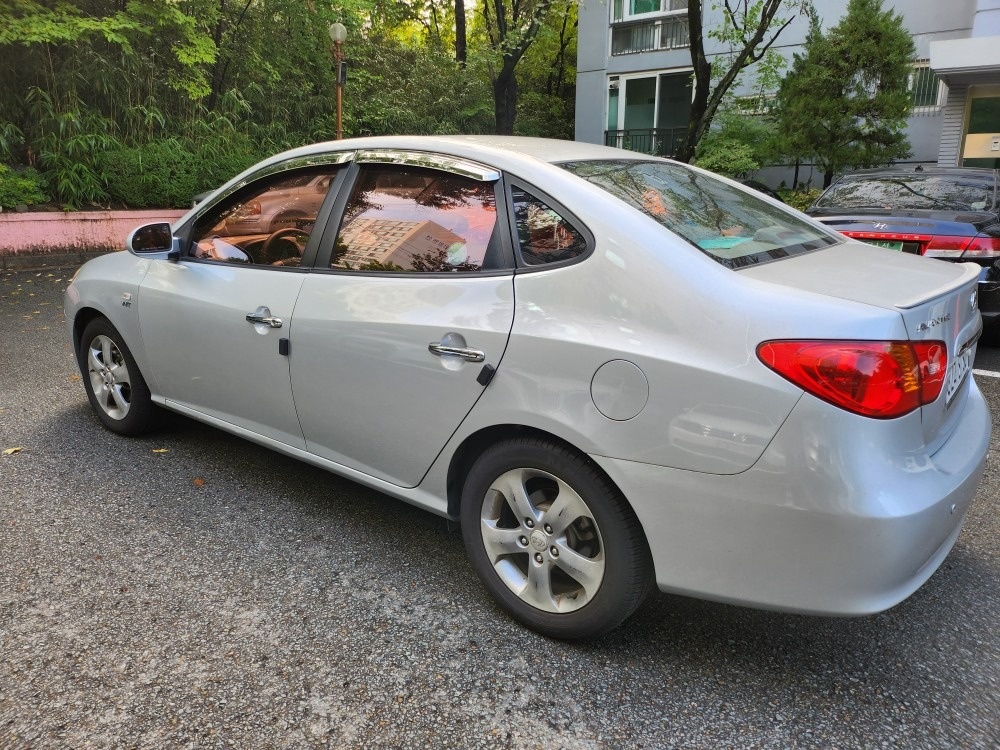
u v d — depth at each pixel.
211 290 3.30
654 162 3.04
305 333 2.88
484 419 2.39
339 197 2.95
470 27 26.05
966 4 15.63
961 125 14.19
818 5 17.34
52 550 2.93
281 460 3.86
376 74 18.11
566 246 2.31
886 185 7.22
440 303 2.52
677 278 2.08
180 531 3.11
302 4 14.70
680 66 19.75
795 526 1.91
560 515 2.32
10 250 10.00
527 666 2.32
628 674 2.29
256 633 2.45
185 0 12.16
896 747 2.01
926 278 2.26
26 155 11.29
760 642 2.45
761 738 2.04
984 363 5.96
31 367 5.51
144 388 3.90
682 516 2.05
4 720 2.04
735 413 1.94
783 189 16.50
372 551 2.99
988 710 2.15
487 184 2.55
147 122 11.84
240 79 14.28
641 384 2.06
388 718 2.09
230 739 2.00
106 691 2.16
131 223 11.20
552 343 2.21
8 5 10.46
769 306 1.96
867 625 2.55
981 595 2.72
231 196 3.39
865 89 14.48
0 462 3.76
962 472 2.11
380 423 2.72
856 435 1.86
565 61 27.11
